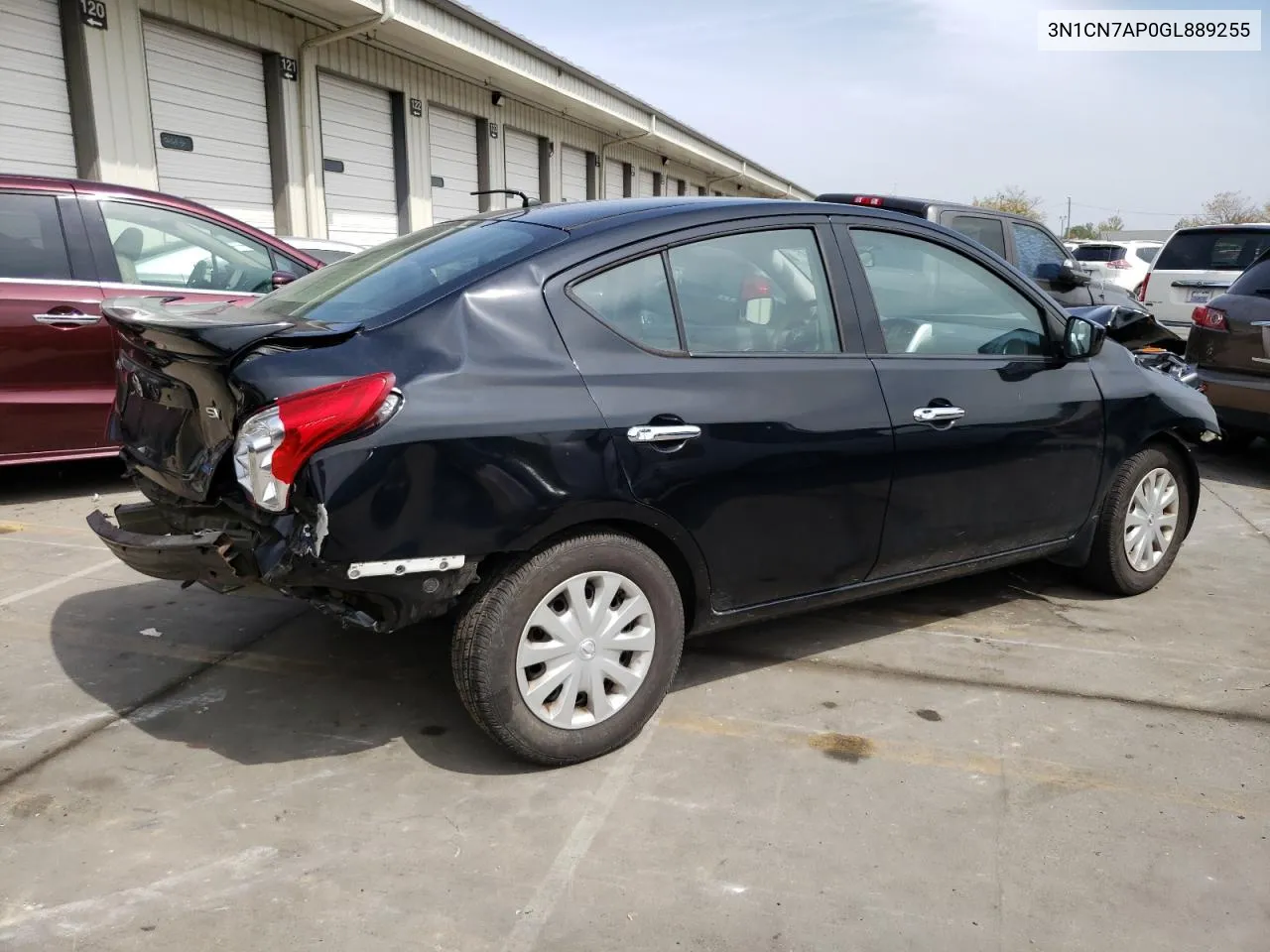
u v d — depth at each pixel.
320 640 3.79
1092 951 2.18
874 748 3.05
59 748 2.95
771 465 3.09
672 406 2.90
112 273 5.58
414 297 2.78
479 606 2.72
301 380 2.46
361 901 2.29
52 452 5.47
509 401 2.65
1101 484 4.13
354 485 2.43
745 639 3.90
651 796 2.76
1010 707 3.34
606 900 2.31
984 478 3.67
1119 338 8.02
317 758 2.93
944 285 3.70
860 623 4.10
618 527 2.92
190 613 4.03
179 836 2.52
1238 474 7.32
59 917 2.21
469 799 2.72
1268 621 4.19
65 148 9.23
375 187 13.95
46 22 8.91
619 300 2.94
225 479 2.62
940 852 2.52
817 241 3.39
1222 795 2.81
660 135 22.58
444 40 13.24
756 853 2.51
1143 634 4.02
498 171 17.27
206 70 10.73
